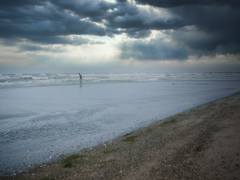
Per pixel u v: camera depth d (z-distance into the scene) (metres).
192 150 6.25
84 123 11.64
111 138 8.90
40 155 7.09
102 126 10.98
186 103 18.61
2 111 15.03
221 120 9.89
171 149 6.58
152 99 21.61
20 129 10.38
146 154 6.40
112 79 66.81
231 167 4.86
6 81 46.03
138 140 8.20
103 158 6.47
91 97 23.22
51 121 12.12
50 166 6.15
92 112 14.82
